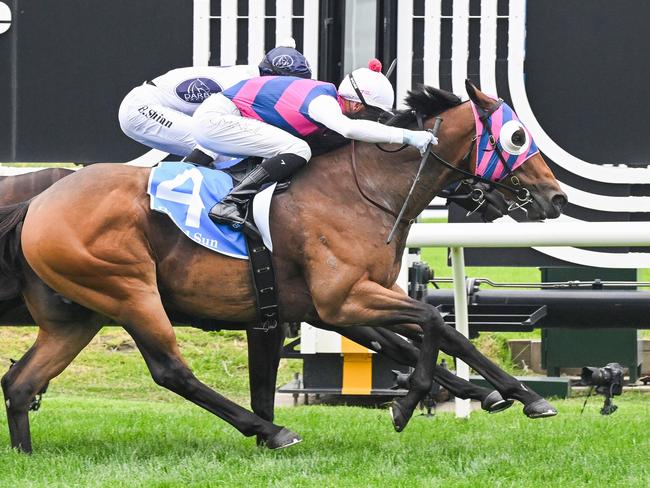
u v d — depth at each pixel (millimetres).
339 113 11281
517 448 11680
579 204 15484
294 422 13969
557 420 14180
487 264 15891
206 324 11914
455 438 12531
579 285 16281
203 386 11297
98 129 16000
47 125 16016
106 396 18219
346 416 14688
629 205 15391
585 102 15469
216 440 12484
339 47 15961
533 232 13648
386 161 11555
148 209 11156
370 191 11461
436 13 15547
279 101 11523
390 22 15789
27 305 11727
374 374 17078
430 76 15570
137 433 13008
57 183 11328
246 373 19250
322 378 17250
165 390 18719
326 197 11375
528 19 15500
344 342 16875
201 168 11461
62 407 15836
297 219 11250
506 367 20234
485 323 15617
